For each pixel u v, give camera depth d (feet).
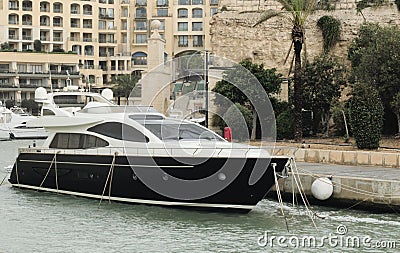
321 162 95.55
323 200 75.10
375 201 72.02
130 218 68.85
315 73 132.36
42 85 335.88
